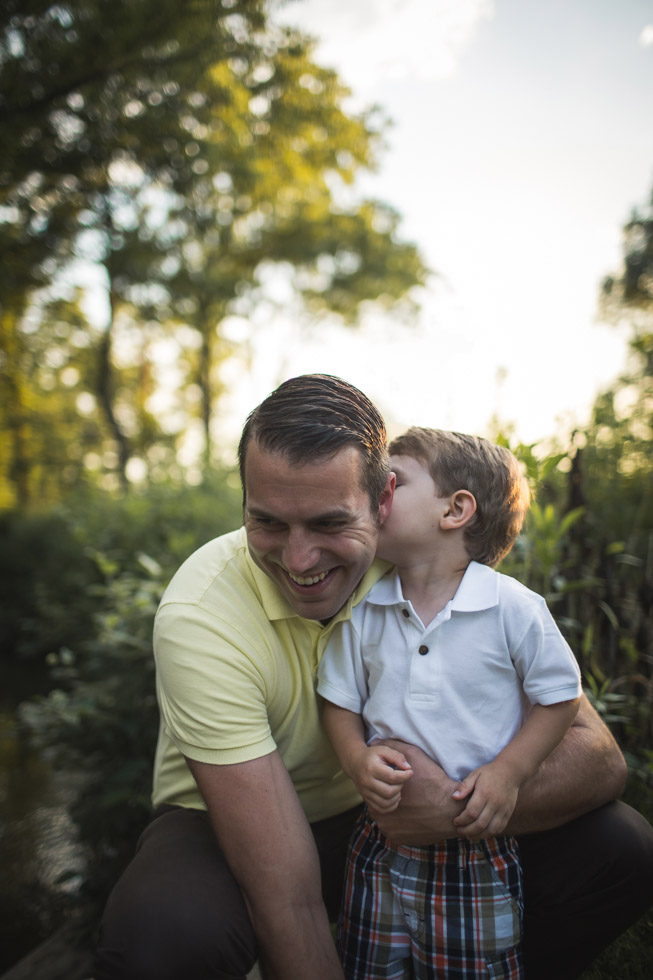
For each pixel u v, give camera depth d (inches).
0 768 167.8
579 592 81.6
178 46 252.8
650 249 176.1
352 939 55.1
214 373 824.9
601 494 97.6
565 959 58.1
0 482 761.6
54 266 357.4
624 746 74.9
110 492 335.9
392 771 50.4
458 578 57.3
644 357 103.2
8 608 306.3
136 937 46.3
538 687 52.9
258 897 47.8
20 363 641.6
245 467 48.1
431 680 54.0
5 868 119.4
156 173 305.0
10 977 82.7
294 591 50.1
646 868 53.8
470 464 57.2
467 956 51.8
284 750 56.7
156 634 53.7
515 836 56.2
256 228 621.0
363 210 673.6
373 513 50.0
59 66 244.2
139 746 94.3
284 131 343.3
